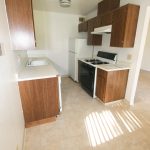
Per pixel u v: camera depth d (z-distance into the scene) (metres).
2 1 1.32
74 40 3.72
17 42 1.63
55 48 4.28
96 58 3.60
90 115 2.20
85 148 1.51
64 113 2.26
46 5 3.14
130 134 1.74
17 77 1.66
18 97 1.59
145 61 5.44
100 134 1.74
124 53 2.52
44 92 1.82
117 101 2.66
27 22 1.59
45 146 1.53
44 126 1.90
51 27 4.02
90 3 2.97
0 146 0.79
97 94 2.77
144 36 2.10
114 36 2.34
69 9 3.51
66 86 3.64
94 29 3.01
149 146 1.54
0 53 0.98
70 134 1.74
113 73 2.34
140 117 2.14
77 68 3.84
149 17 2.00
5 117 0.97
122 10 2.07
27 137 1.68
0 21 1.15
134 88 2.43
